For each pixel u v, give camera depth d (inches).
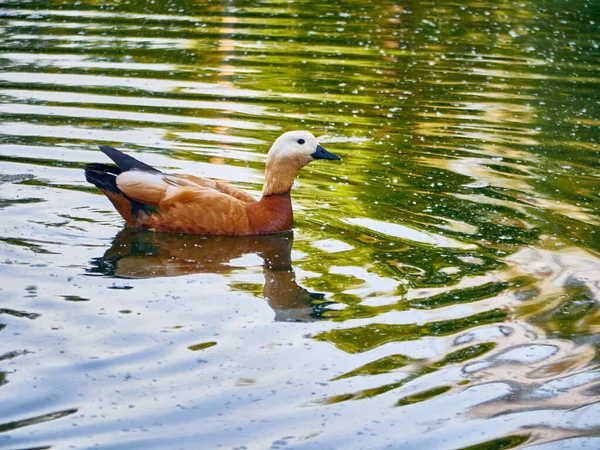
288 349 93.7
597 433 87.5
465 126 140.7
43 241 107.9
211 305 98.8
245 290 101.3
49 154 125.7
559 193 122.3
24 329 94.5
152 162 125.2
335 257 107.7
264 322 96.8
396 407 88.7
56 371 90.3
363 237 111.7
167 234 111.3
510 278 104.5
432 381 91.1
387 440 86.0
